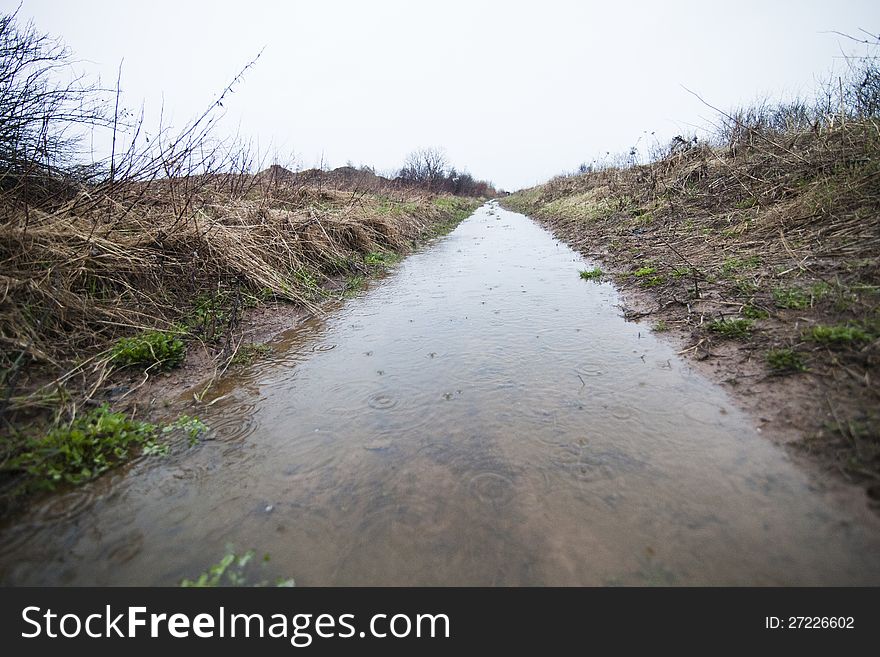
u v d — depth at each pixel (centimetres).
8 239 350
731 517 188
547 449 245
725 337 342
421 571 176
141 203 509
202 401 319
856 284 339
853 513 180
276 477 235
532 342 402
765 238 512
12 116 417
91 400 296
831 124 673
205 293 488
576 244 955
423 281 696
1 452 233
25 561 183
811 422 230
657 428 255
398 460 243
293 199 918
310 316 527
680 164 1091
